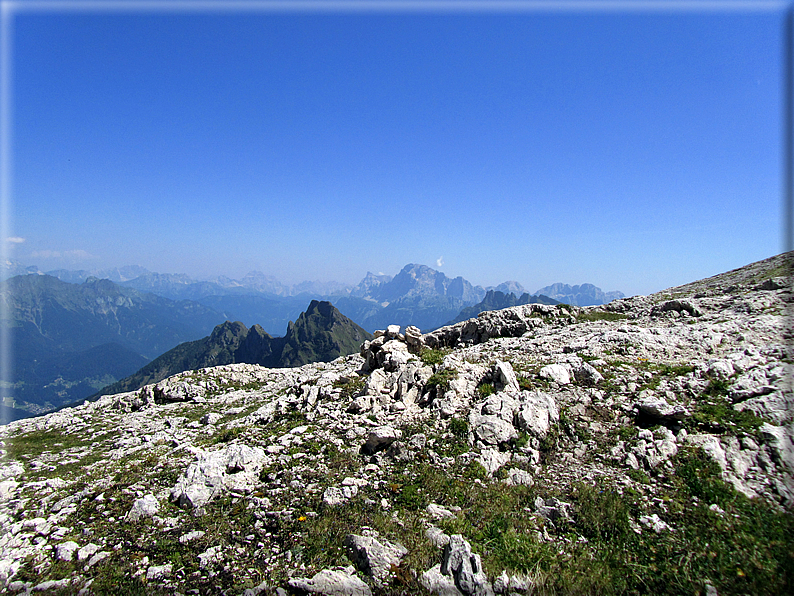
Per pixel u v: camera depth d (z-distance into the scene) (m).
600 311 41.09
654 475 14.05
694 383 17.86
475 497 13.84
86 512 14.99
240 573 11.35
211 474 15.73
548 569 11.09
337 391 24.27
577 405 17.98
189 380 39.88
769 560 10.66
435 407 19.39
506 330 36.66
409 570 11.16
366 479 15.19
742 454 14.08
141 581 11.26
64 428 30.70
